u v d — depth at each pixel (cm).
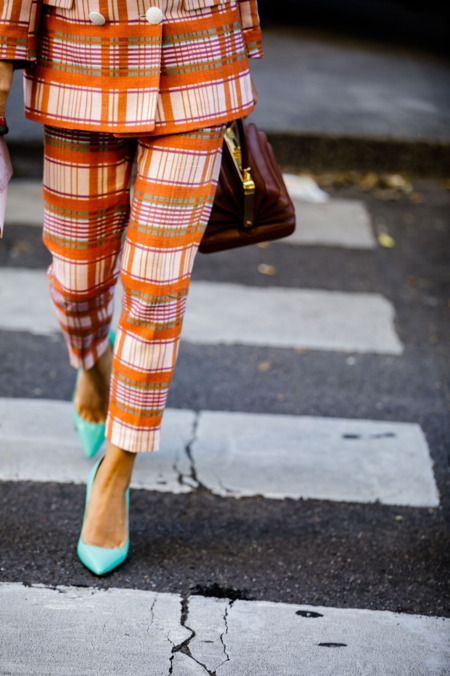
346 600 270
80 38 238
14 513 302
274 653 247
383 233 576
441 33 1014
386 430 363
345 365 416
